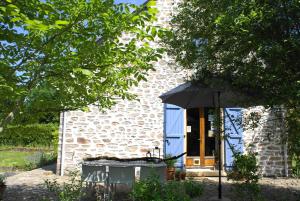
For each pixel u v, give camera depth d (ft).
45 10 11.25
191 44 21.43
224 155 36.86
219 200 23.40
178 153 36.52
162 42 23.48
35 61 13.39
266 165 37.06
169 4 37.45
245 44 17.66
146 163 23.32
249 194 21.86
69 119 35.88
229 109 36.52
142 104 36.70
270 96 18.67
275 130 36.09
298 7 15.78
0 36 12.08
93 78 14.98
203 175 35.91
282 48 16.12
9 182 30.68
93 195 24.91
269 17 16.07
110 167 22.90
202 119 38.24
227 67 20.27
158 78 37.09
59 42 12.81
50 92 15.62
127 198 24.50
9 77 12.69
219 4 18.88
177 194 16.69
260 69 18.06
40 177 33.78
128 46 13.88
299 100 17.34
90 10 11.92
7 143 67.26
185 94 24.32
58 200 22.76
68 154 35.50
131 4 12.42
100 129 36.06
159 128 36.70
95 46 13.03
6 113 14.53
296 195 26.48
